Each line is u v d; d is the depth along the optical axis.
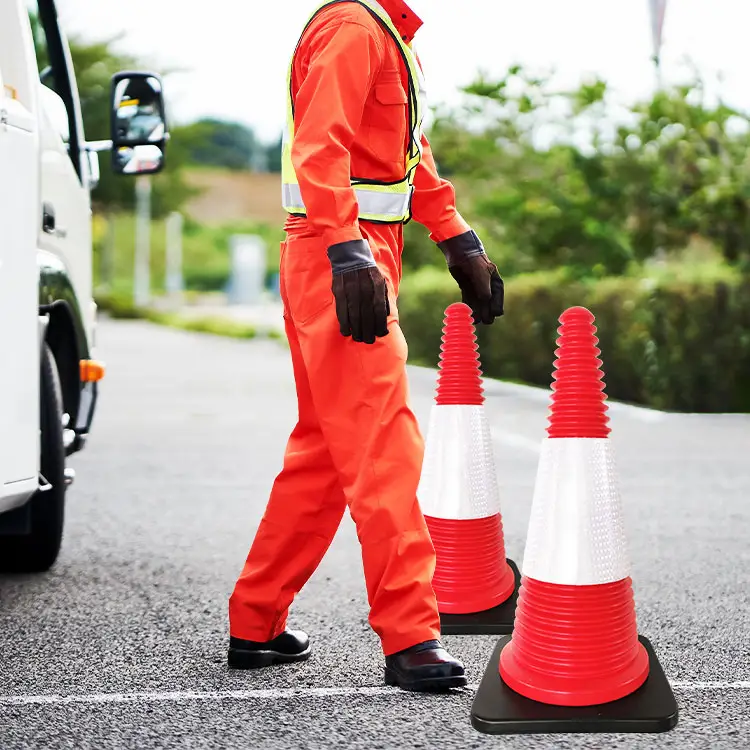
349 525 7.24
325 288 3.95
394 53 3.98
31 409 4.83
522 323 18.59
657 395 14.80
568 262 20.22
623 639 3.89
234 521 7.44
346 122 3.78
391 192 4.05
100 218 79.69
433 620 4.03
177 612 5.22
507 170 22.19
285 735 3.65
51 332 6.01
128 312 62.66
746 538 6.93
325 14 3.93
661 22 18.88
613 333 15.96
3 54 4.84
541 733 3.66
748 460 10.23
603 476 3.91
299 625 4.96
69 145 6.32
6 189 4.61
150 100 6.49
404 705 3.91
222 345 32.22
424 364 22.91
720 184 17.80
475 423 5.07
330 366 3.94
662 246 19.36
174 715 3.84
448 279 22.47
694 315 14.66
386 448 3.92
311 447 4.20
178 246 89.75
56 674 4.30
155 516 7.61
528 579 3.94
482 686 3.94
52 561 5.98
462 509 4.97
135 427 12.75
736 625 5.01
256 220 139.38
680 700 3.99
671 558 6.38
